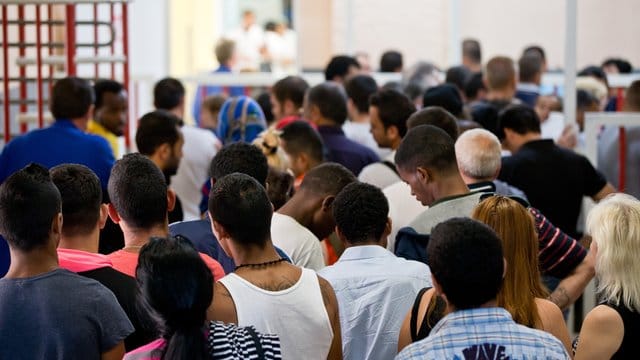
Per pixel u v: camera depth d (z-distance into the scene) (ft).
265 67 55.47
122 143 32.09
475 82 31.17
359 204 13.41
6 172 19.76
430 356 9.89
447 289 10.05
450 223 10.19
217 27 60.13
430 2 49.52
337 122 22.59
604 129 26.81
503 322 10.02
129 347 12.09
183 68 58.80
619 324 12.17
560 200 21.08
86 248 12.71
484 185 16.69
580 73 34.91
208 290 9.75
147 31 46.29
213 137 25.49
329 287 12.12
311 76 37.60
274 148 19.69
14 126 33.71
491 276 9.96
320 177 15.48
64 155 19.52
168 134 18.94
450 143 15.66
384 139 20.45
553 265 15.76
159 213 13.07
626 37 50.96
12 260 11.32
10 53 34.32
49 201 11.18
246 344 9.98
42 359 11.02
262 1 61.77
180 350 9.55
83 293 11.16
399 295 13.07
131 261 12.77
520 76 33.17
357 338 13.10
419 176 15.64
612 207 12.67
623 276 12.30
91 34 40.37
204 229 14.61
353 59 31.22
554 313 11.93
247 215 11.71
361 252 13.41
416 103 29.55
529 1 51.42
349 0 39.40
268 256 11.91
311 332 11.60
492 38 51.65
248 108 24.31
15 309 11.02
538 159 21.01
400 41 49.57
